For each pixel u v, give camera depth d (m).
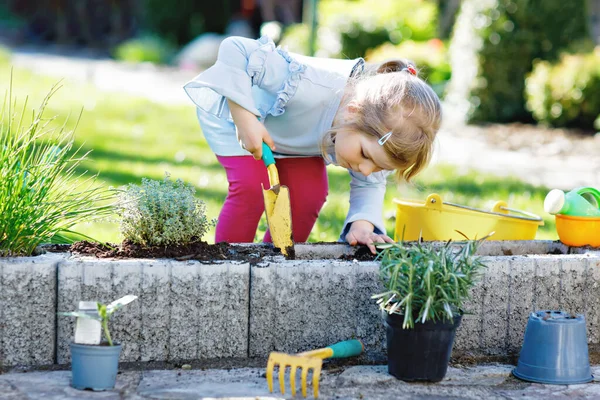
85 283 2.51
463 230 3.29
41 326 2.51
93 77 13.97
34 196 2.69
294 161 3.38
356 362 2.66
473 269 2.48
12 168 2.64
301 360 2.32
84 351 2.30
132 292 2.53
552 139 9.04
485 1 9.89
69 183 3.37
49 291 2.50
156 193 2.71
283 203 2.85
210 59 17.22
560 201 3.04
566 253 3.13
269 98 3.18
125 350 2.55
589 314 2.83
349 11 12.20
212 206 4.96
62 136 3.08
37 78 12.64
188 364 2.58
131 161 6.65
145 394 2.32
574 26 10.03
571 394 2.46
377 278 2.65
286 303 2.62
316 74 3.08
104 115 9.59
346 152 2.83
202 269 2.56
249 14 20.31
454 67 10.44
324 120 3.09
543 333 2.58
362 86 2.87
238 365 2.60
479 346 2.76
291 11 20.75
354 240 3.00
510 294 2.76
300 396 2.35
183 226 2.69
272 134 3.19
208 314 2.58
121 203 2.72
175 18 20.91
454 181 6.40
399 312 2.43
